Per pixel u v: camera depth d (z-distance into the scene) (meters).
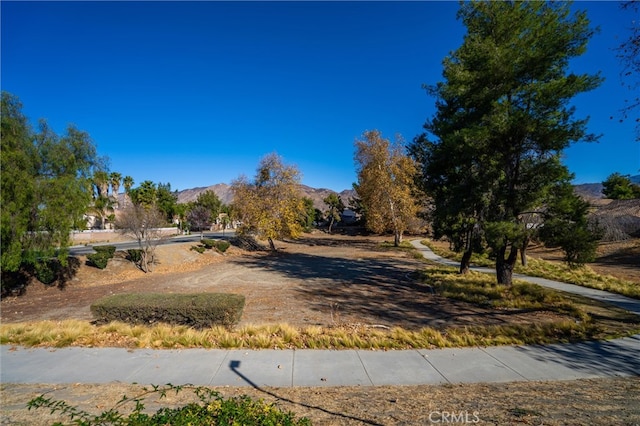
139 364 5.88
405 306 11.29
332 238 53.88
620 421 3.92
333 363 6.08
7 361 5.96
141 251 21.48
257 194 31.45
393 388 5.11
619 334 8.09
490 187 13.64
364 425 3.80
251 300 12.20
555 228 11.26
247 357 6.29
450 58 15.32
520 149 12.22
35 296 14.58
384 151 35.91
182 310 7.89
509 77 11.84
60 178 14.66
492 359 6.39
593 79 10.50
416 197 34.97
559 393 4.92
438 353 6.68
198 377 5.39
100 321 8.06
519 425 3.81
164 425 2.72
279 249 36.34
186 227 54.53
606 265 24.56
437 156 15.80
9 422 3.77
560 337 7.80
